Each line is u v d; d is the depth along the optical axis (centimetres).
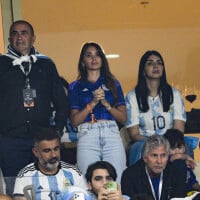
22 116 1947
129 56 2431
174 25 2455
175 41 2450
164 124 2153
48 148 1842
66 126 2088
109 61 2431
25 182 1831
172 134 2014
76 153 2062
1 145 1938
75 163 2106
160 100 2159
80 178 1864
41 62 1991
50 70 1997
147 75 2147
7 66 1972
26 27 1995
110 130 2014
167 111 2156
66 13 2425
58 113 1994
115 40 2439
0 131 1962
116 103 2048
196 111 2369
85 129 2008
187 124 2339
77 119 2009
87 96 2041
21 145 1941
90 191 1786
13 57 1983
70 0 2427
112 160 2002
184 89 2433
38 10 2414
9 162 1942
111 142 2009
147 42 2447
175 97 2169
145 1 2448
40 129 1873
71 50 2425
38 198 1822
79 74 2072
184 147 2014
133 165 1928
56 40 2419
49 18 2422
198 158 2230
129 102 2155
